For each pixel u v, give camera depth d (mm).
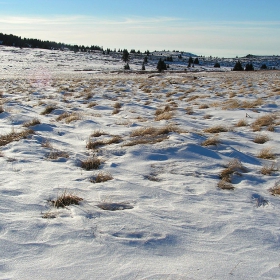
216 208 4383
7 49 138000
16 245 3162
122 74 55281
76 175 5609
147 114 12828
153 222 3842
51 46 189500
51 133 9062
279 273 2908
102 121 10859
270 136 8812
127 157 6730
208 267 2959
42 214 3971
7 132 8734
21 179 5223
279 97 16766
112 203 4414
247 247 3381
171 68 88938
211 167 6254
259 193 5051
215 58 179875
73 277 2721
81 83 28281
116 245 3268
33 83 29812
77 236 3406
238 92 20000
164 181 5492
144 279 2725
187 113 12969
